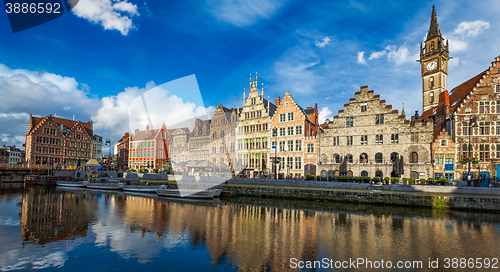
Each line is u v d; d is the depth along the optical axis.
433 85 84.88
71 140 89.81
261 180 45.34
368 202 33.91
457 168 41.03
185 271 13.62
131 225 22.52
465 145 40.97
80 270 13.77
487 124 40.19
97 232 20.25
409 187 34.81
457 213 28.36
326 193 36.66
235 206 33.44
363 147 48.66
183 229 21.28
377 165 46.75
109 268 13.99
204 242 18.11
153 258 15.27
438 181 38.03
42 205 33.69
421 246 17.94
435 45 84.81
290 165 55.09
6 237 19.02
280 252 16.42
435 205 30.59
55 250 16.48
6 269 13.88
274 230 21.52
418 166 43.44
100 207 32.06
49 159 82.88
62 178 64.38
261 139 59.12
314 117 62.56
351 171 48.84
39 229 21.19
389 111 46.91
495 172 38.53
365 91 49.25
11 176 71.62
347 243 18.38
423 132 44.03
